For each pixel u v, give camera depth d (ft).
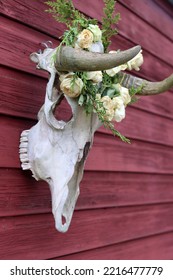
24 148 4.32
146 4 7.47
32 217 4.67
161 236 7.66
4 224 4.33
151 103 7.43
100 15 5.94
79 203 5.46
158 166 7.56
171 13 8.43
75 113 3.96
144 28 7.36
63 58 3.56
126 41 6.75
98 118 4.09
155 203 7.45
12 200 4.37
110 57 3.34
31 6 4.70
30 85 4.58
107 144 6.11
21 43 4.52
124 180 6.54
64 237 5.17
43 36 4.85
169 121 8.12
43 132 4.11
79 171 4.23
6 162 4.27
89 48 3.80
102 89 4.04
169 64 8.22
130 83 4.33
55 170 4.03
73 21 3.92
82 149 4.05
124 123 6.57
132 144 6.79
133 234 6.70
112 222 6.19
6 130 4.31
